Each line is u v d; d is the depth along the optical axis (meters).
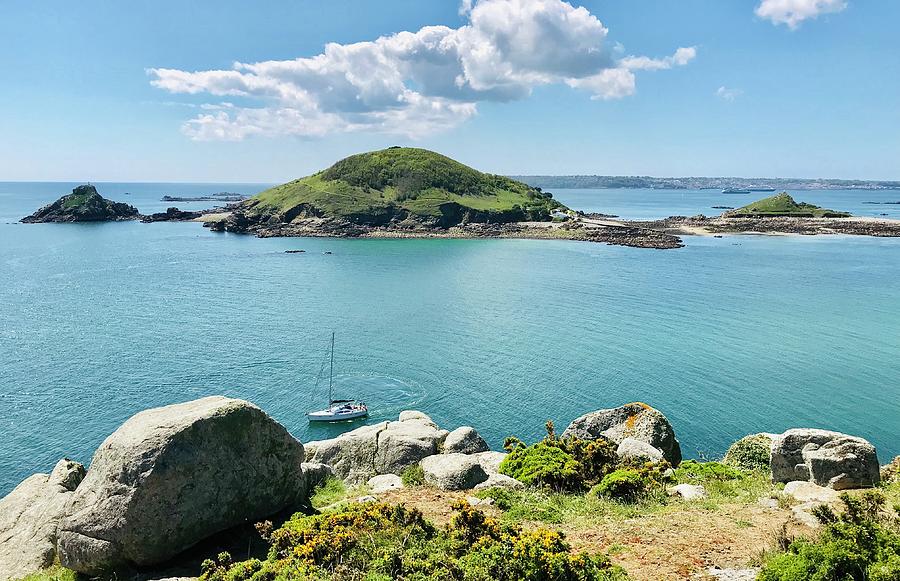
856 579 10.00
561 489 18.31
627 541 13.38
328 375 60.50
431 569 11.09
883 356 63.47
